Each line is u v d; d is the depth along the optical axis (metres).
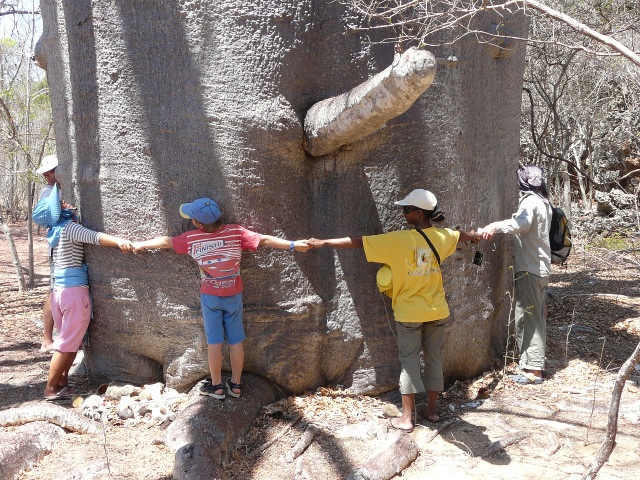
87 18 4.52
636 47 9.97
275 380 4.66
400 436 4.09
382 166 4.75
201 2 4.29
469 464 3.93
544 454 4.06
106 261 4.70
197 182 4.46
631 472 3.83
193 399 4.29
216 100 4.36
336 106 4.21
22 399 4.85
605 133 14.09
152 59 4.39
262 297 4.55
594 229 13.25
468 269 5.14
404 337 4.38
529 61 9.51
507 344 5.49
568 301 8.09
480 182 5.26
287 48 4.42
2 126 12.20
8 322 7.93
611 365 5.76
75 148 4.79
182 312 4.52
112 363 4.88
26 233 21.02
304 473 3.70
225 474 3.69
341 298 4.79
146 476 3.56
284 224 4.59
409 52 3.67
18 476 3.62
